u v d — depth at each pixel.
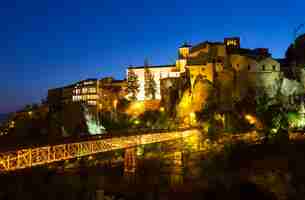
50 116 132.25
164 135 89.81
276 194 70.00
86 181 78.75
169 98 135.62
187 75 135.00
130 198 71.31
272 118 115.38
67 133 123.19
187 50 153.25
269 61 133.25
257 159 82.50
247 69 131.25
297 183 72.38
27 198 72.94
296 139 92.75
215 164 86.06
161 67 151.00
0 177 75.88
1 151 47.72
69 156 58.47
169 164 88.31
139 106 146.00
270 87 131.25
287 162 78.69
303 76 138.12
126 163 81.56
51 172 82.12
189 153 94.19
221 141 101.19
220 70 131.12
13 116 153.00
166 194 72.62
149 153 96.94
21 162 50.31
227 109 123.12
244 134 104.75
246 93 129.50
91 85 158.25
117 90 155.38
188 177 80.06
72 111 130.88
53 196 73.56
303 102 128.88
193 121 119.31
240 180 73.94
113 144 69.69
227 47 145.88
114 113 143.25
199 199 71.38
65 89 165.25
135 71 152.50
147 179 79.62
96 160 92.12
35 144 53.47
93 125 130.75
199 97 125.88
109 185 77.06
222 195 71.56
